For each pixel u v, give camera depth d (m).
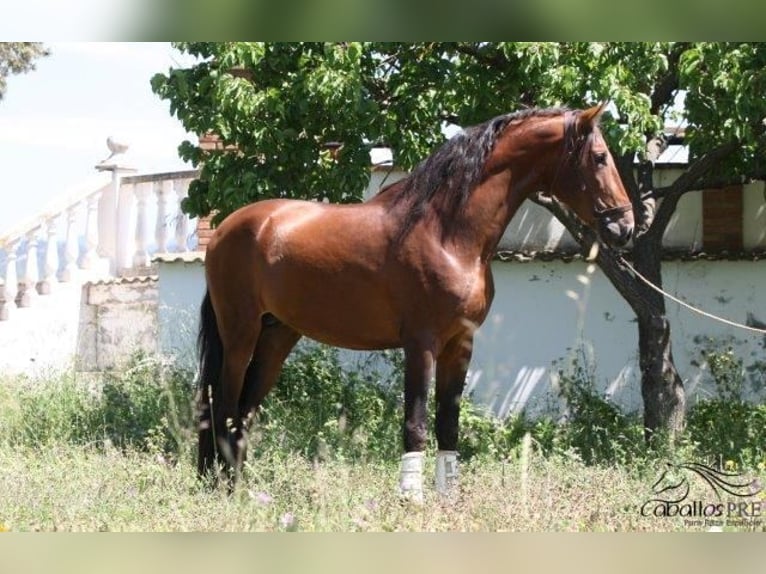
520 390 13.76
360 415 11.88
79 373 13.53
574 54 10.00
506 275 13.92
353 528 6.84
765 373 13.38
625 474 9.19
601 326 13.74
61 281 16.36
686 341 13.67
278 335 9.47
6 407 11.88
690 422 12.33
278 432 10.87
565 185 8.47
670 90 11.52
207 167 11.09
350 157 10.81
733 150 11.44
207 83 10.68
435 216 8.39
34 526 6.91
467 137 8.45
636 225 11.55
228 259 9.13
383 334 8.65
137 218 16.88
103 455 9.90
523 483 7.45
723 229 13.98
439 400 8.67
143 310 15.93
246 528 6.99
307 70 10.68
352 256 8.58
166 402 11.59
